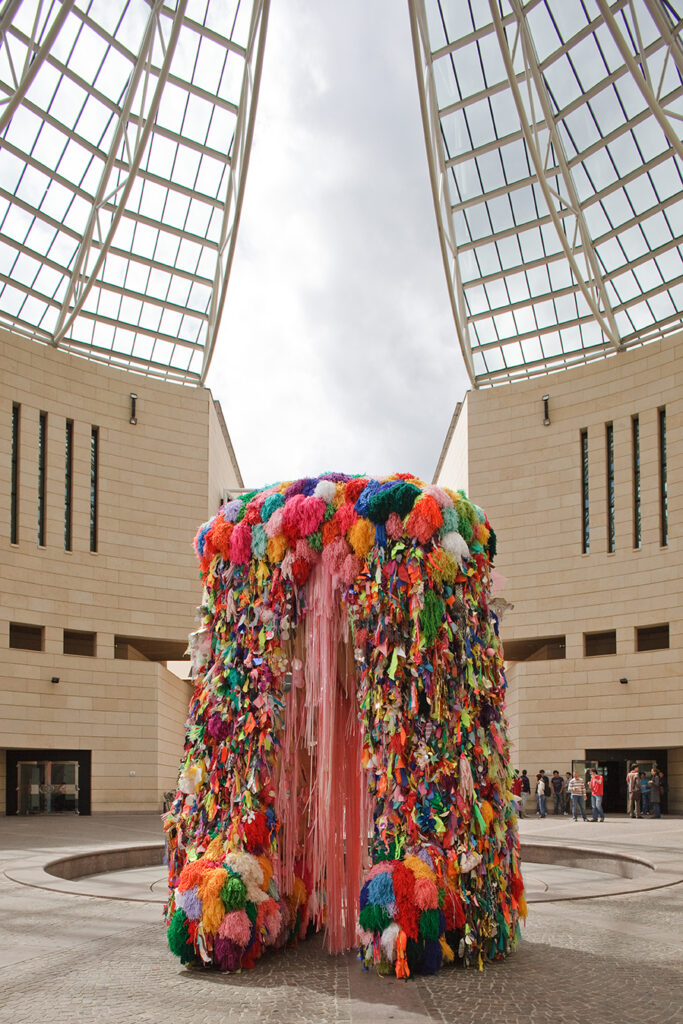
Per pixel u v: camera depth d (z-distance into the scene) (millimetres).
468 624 6730
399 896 5836
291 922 6816
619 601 32906
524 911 6621
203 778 6703
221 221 35188
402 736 6199
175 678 37375
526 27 27094
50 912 8328
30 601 31609
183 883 6148
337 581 6691
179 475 36531
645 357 33375
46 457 33000
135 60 28547
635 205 31422
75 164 30688
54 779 31641
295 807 6941
